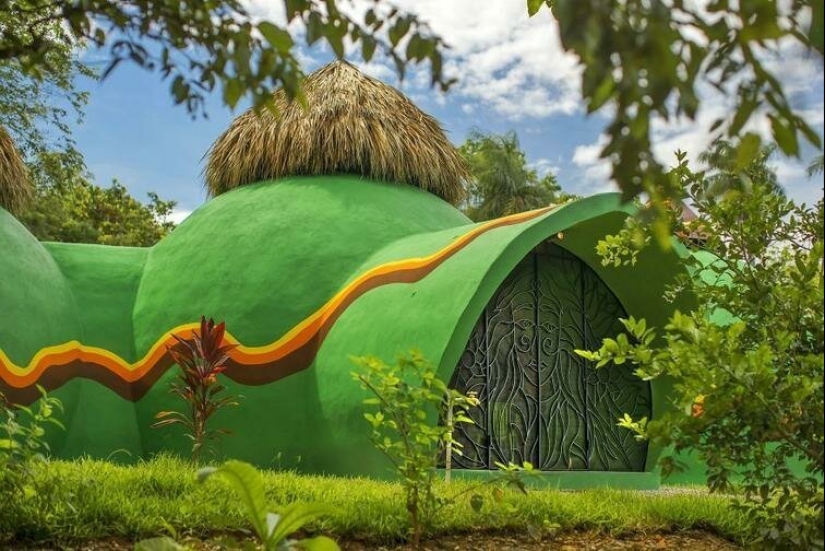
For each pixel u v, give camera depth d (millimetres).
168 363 11352
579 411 11125
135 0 3246
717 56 2107
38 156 18297
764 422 4371
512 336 10688
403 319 9594
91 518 5152
